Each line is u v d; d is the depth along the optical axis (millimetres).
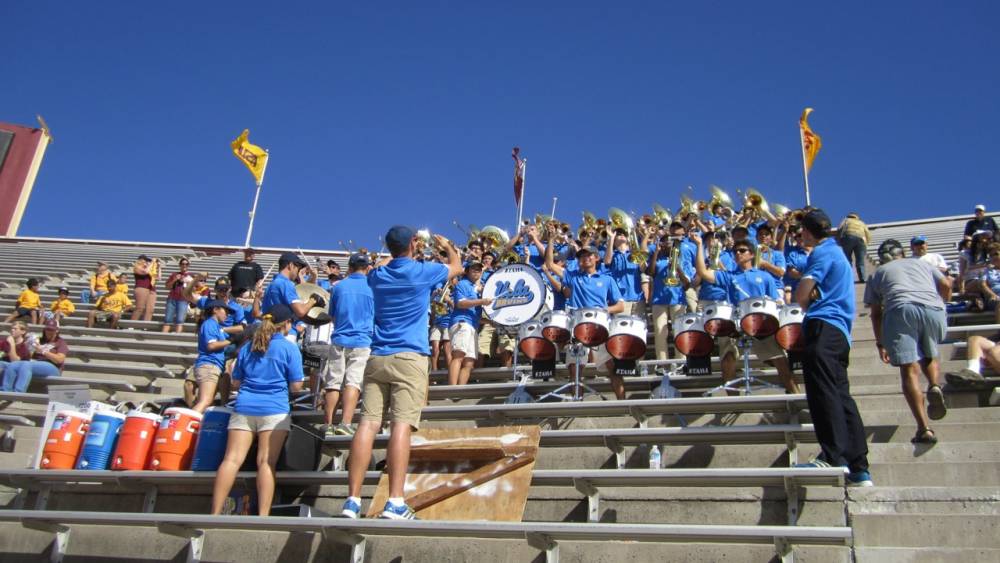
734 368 9273
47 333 12594
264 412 7305
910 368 6762
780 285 10141
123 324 16078
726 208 16828
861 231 12297
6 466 9711
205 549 6879
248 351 7555
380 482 7184
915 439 6758
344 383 8859
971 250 11586
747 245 9953
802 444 7215
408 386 6418
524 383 9789
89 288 20359
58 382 11938
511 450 7047
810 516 6285
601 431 7430
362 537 6391
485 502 6734
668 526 5441
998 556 5234
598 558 5922
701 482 6449
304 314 9180
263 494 7129
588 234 15172
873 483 6465
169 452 8008
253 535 6809
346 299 8984
